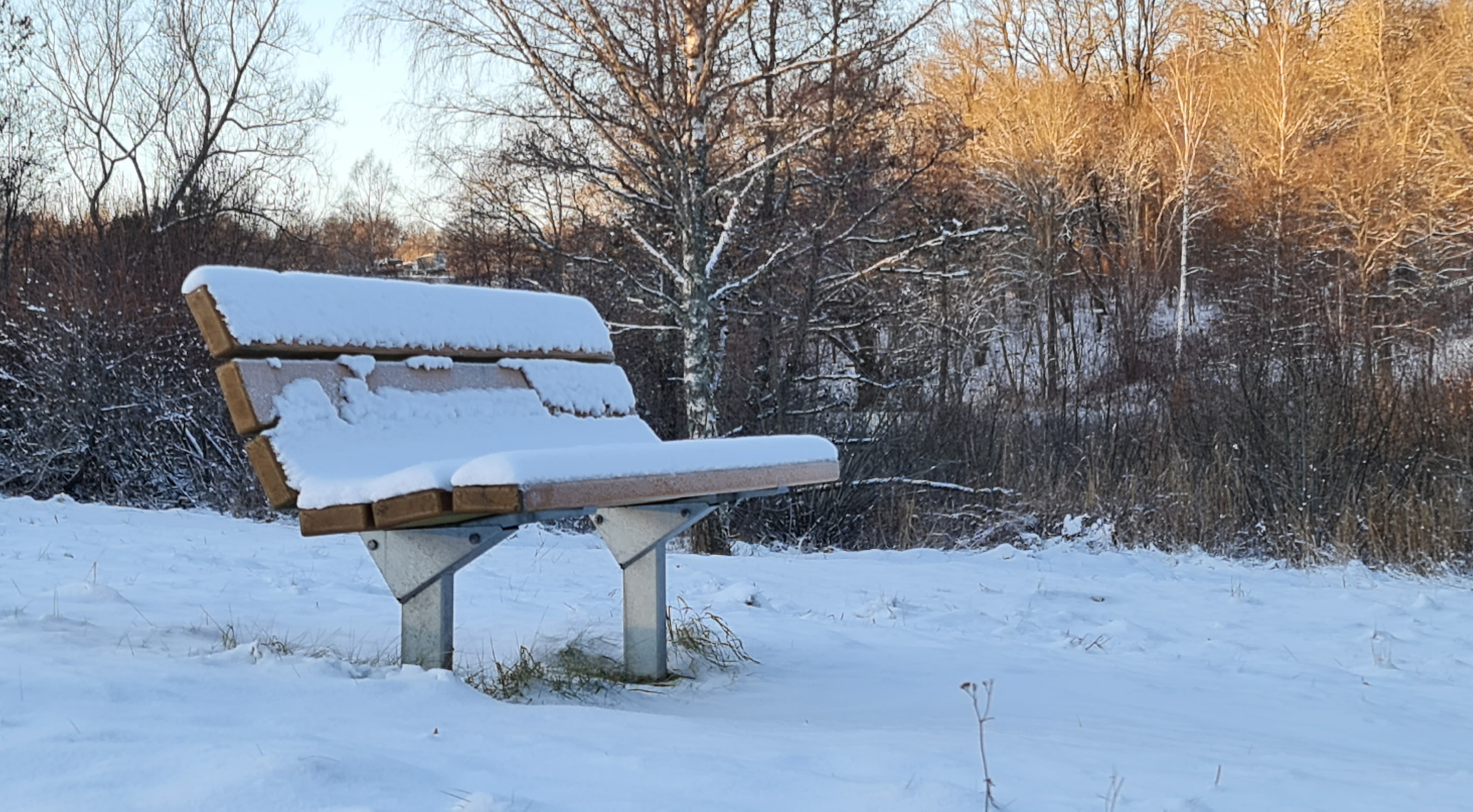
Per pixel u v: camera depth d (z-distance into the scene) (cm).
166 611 437
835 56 1086
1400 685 548
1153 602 829
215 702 250
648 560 381
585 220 1348
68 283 1468
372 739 228
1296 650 656
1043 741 293
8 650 300
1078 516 1363
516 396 385
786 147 1088
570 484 271
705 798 201
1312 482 1302
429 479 267
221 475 1376
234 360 297
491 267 1695
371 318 341
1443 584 1082
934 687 394
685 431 1573
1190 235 3675
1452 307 2794
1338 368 1461
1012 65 3391
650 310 1331
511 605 533
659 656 381
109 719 225
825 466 387
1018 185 3200
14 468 1380
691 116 1105
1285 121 3162
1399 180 2877
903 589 777
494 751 225
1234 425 1445
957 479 1511
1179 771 258
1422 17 3316
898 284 1595
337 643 397
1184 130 3497
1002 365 2972
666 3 1072
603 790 202
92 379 1382
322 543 784
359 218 3238
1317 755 324
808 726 307
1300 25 3550
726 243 1135
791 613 627
